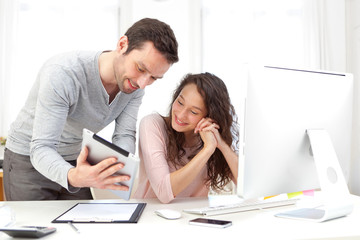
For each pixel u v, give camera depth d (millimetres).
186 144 1558
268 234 860
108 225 948
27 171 1539
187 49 3465
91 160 1072
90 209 1122
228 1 3508
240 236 845
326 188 1006
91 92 1422
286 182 1052
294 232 875
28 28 3264
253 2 3508
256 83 960
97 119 1538
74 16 3334
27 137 1511
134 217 1009
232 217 1043
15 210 1135
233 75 3502
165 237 842
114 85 1464
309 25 3498
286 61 3531
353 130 3281
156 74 1272
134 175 1009
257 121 967
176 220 1004
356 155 3203
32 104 1480
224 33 3508
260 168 990
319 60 3463
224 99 1449
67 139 1560
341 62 3477
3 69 3193
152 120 1487
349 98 1165
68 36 3318
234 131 1545
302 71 1064
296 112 1032
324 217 967
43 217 1044
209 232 882
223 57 3504
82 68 1348
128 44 1267
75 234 863
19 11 3240
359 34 3322
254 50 3512
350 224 954
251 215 1068
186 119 1438
